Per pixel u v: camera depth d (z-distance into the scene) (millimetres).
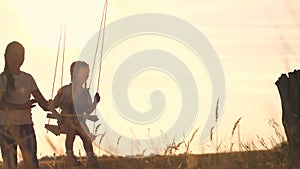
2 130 16938
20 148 16922
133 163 17156
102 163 18344
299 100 15305
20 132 16984
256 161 16625
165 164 16859
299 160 15336
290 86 15398
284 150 16750
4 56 17234
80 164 19000
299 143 15320
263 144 17203
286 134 15539
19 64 17297
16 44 17203
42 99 17594
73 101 19641
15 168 16906
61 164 17797
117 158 17609
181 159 17094
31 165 16906
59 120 19047
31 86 17406
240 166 16547
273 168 15984
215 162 16703
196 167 16734
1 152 16984
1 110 16984
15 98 17156
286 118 15453
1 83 17156
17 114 17047
